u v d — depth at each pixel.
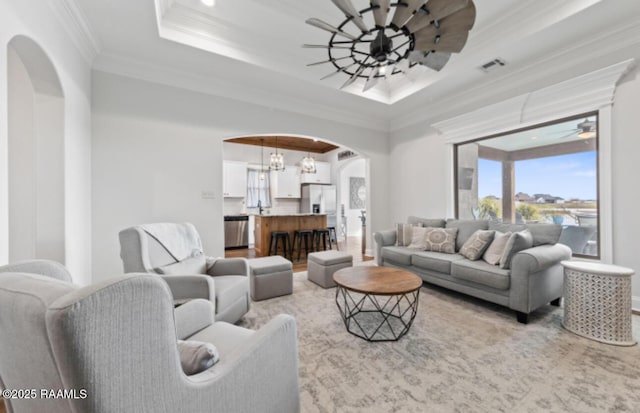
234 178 7.32
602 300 2.03
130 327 0.58
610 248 2.66
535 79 3.20
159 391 0.64
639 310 2.47
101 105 2.91
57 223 2.20
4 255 1.42
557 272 2.59
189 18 2.68
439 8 1.58
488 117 3.69
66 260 2.25
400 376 1.65
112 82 2.97
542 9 2.49
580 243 3.07
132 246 1.99
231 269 2.51
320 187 8.15
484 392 1.50
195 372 0.83
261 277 2.96
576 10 2.32
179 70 3.23
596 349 1.93
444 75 3.43
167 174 3.27
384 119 5.16
